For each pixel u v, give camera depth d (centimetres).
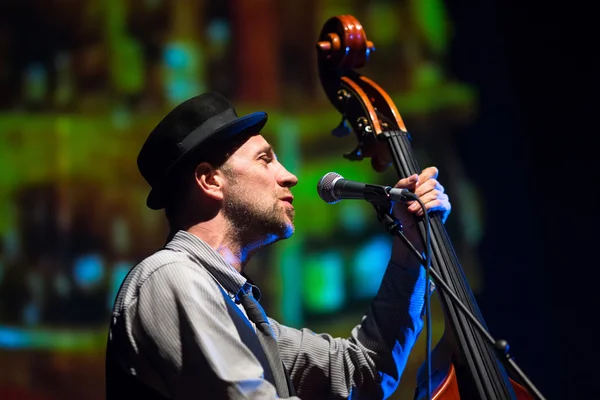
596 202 865
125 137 909
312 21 938
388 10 933
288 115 927
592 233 867
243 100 930
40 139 890
